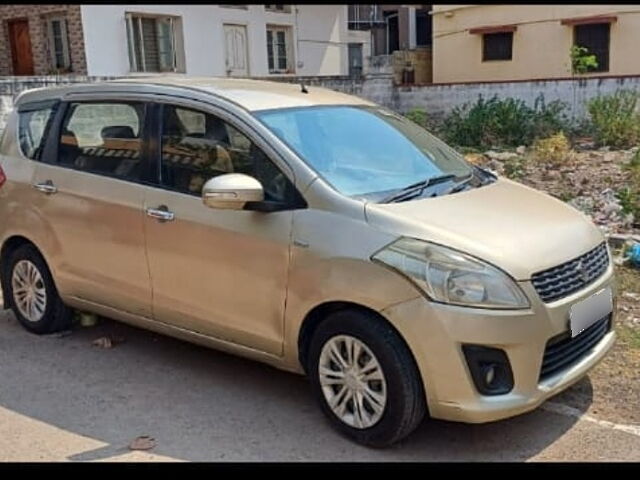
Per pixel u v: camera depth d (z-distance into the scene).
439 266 3.23
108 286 4.59
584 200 8.38
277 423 3.80
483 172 4.51
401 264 3.28
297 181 3.70
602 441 3.56
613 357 4.48
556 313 3.31
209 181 3.78
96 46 17.31
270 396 4.12
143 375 4.46
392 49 31.06
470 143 14.27
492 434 3.65
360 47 28.20
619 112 13.16
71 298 4.91
